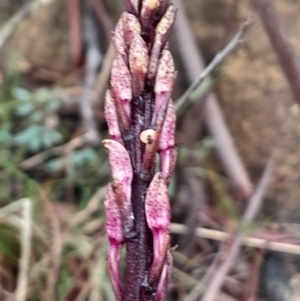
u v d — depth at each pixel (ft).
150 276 0.39
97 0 1.25
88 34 1.31
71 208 1.08
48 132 1.12
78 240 0.95
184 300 0.89
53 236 0.92
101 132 1.25
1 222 0.92
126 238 0.39
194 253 1.00
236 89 1.07
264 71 1.03
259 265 0.93
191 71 1.06
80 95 1.26
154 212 0.37
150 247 0.39
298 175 0.97
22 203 0.93
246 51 1.05
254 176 1.04
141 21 0.38
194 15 1.17
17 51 1.33
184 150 1.03
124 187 0.38
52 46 1.33
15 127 1.23
